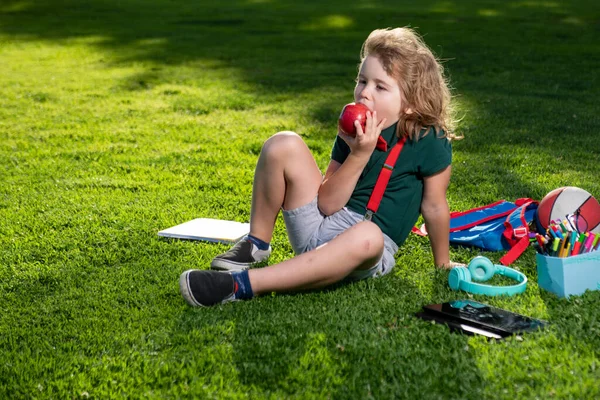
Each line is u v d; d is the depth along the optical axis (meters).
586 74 9.62
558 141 5.96
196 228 3.98
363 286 3.10
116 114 7.57
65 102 8.22
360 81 3.15
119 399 2.32
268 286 2.98
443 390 2.29
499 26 15.27
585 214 3.55
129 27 16.27
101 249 3.74
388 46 3.06
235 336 2.68
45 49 12.98
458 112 7.17
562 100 7.86
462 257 3.59
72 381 2.43
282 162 3.12
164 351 2.61
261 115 7.43
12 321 2.92
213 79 9.66
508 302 2.97
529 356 2.46
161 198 4.69
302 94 8.48
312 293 3.04
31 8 20.67
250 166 5.51
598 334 2.61
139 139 6.45
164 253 3.68
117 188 4.95
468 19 16.61
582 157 5.45
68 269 3.48
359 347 2.55
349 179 3.01
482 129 6.44
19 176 5.28
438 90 3.12
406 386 2.30
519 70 10.02
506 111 7.22
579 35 13.84
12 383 2.43
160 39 14.13
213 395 2.31
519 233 3.57
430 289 3.12
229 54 12.01
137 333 2.75
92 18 18.34
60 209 4.45
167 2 22.05
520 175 4.98
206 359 2.51
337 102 7.98
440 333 2.64
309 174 3.13
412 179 3.14
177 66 10.86
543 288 3.10
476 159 5.45
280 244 3.75
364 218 3.11
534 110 7.27
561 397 2.22
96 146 6.20
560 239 3.10
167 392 2.34
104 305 3.03
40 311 3.01
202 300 2.94
